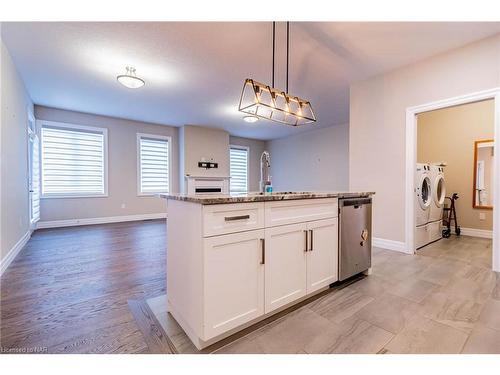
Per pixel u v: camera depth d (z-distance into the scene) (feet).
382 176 11.46
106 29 8.41
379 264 9.27
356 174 12.41
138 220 20.65
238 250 4.93
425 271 8.54
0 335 4.99
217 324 4.62
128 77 10.72
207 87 13.56
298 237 6.12
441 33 8.46
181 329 5.26
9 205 9.82
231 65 10.94
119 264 9.48
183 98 15.30
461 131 14.52
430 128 15.61
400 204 10.87
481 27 8.12
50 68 11.22
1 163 8.82
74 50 9.73
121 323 5.47
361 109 12.30
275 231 5.57
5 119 9.36
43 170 16.99
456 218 14.47
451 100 9.43
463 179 14.46
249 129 24.30
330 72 11.50
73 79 12.43
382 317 5.66
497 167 8.43
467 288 7.16
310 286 6.45
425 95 10.12
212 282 4.55
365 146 12.10
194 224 4.73
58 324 5.40
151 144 21.80
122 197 20.16
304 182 25.82
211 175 23.71
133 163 20.70
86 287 7.36
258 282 5.28
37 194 15.62
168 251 6.04
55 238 13.89
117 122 19.90
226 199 4.67
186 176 22.24
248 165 28.89
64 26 8.23
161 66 11.07
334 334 5.04
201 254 4.47
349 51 9.66
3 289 7.20
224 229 4.72
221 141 24.50
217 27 8.27
